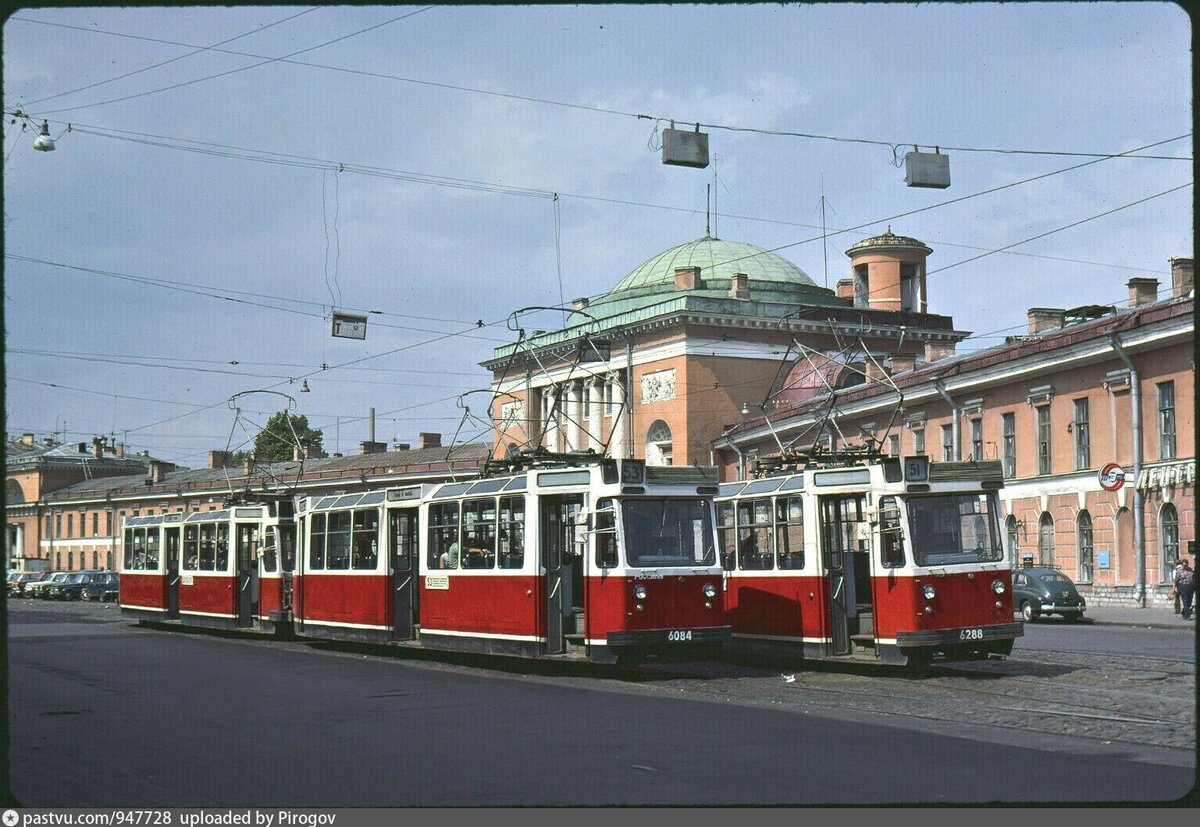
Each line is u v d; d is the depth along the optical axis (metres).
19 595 79.62
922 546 19.11
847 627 20.53
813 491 20.64
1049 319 48.84
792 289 67.25
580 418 67.38
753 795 9.64
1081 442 41.56
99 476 113.50
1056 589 35.59
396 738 13.17
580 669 21.59
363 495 26.64
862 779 10.27
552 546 20.83
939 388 47.28
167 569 36.78
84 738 13.70
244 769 11.42
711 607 20.08
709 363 62.97
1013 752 11.66
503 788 10.16
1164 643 25.91
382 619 25.33
